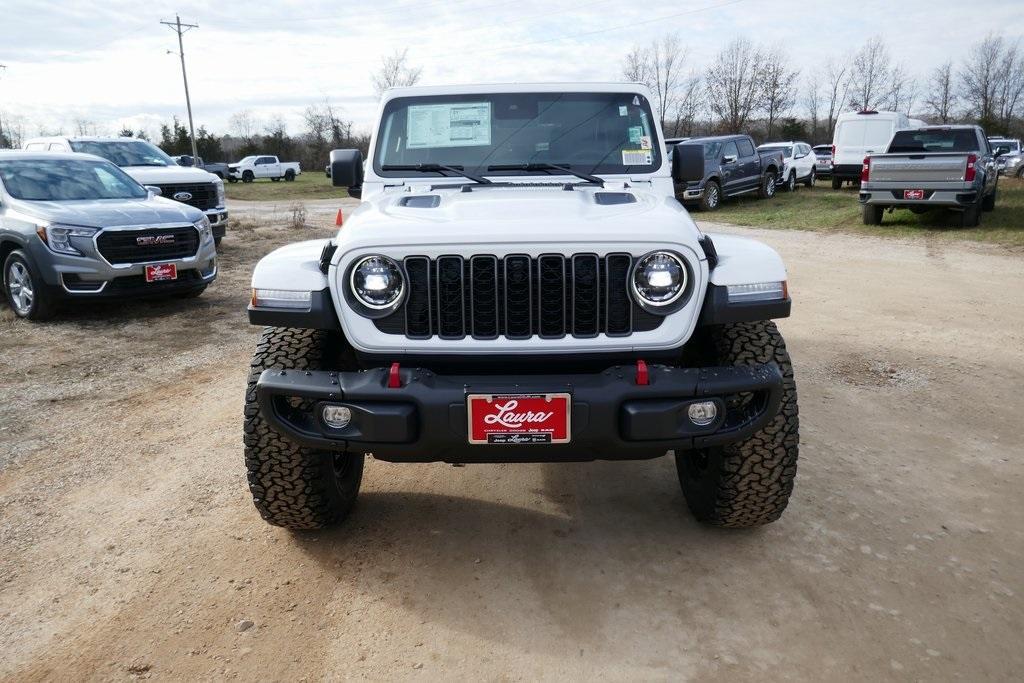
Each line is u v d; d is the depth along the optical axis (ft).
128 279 26.09
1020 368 19.38
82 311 27.78
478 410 9.05
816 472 13.44
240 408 17.43
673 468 13.98
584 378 9.23
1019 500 12.38
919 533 11.35
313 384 9.32
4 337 23.94
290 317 9.66
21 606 9.93
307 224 59.77
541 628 9.32
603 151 14.05
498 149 14.10
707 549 11.04
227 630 9.38
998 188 69.87
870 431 15.35
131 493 13.10
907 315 25.31
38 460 14.51
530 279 9.35
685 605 9.71
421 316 9.56
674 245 9.33
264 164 157.58
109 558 11.03
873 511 12.04
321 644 9.11
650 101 14.39
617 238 9.29
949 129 48.42
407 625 9.43
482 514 12.26
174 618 9.63
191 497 12.91
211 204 43.45
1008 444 14.65
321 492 10.80
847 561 10.62
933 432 15.28
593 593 10.02
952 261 36.29
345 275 9.48
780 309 9.61
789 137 169.17
